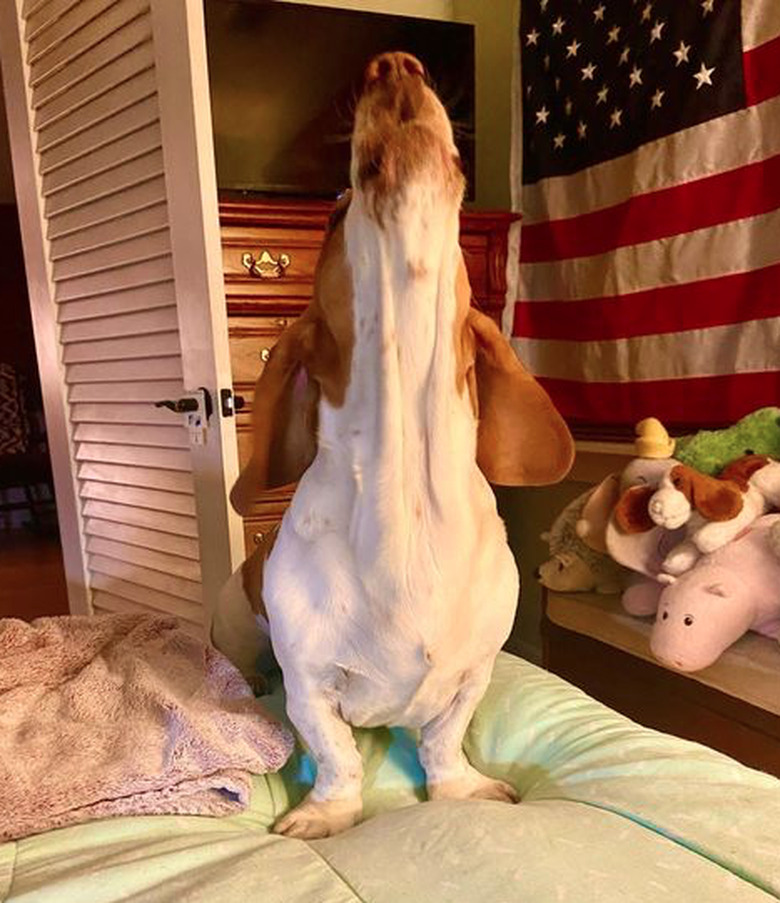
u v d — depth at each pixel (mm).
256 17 2201
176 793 978
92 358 2104
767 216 1755
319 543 966
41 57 2033
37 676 1239
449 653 983
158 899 771
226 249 1937
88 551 2322
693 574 1443
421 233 844
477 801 935
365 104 828
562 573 1858
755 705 1371
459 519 957
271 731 1079
